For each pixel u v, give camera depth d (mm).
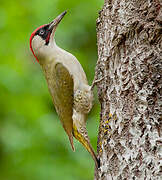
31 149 14234
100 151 9047
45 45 11297
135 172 8148
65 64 10977
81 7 16438
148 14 8477
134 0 8680
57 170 13820
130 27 8609
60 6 16406
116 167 8531
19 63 15523
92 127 14281
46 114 14992
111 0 9227
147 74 8297
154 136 8062
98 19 9789
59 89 11008
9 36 16016
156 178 7895
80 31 16359
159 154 7957
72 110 10797
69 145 14352
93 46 16625
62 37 16156
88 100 10625
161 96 8156
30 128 14602
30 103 15031
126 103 8555
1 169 14234
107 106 9133
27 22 16328
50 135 14391
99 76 9711
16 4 16859
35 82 15438
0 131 14727
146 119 8195
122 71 8703
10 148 14422
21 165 14086
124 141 8430
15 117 14883
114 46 8922
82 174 13859
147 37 8391
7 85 15047
